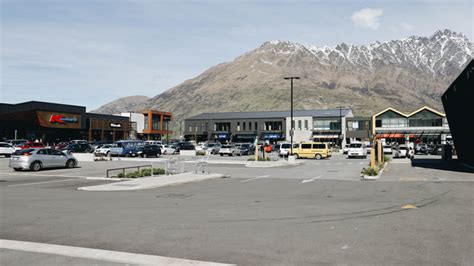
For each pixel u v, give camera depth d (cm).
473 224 1002
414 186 1862
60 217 1093
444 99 3784
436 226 979
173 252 762
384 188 1791
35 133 7181
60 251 769
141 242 833
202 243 824
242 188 1814
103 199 1442
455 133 3747
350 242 829
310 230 938
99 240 848
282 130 10450
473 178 2253
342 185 1931
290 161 3853
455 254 744
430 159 4653
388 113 9588
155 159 4262
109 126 8706
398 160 4425
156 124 10369
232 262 701
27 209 1220
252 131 10788
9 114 6606
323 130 10100
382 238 862
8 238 869
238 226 981
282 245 808
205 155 5525
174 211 1189
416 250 770
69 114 7619
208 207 1263
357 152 5150
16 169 2758
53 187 1822
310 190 1731
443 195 1540
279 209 1223
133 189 1739
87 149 4759
